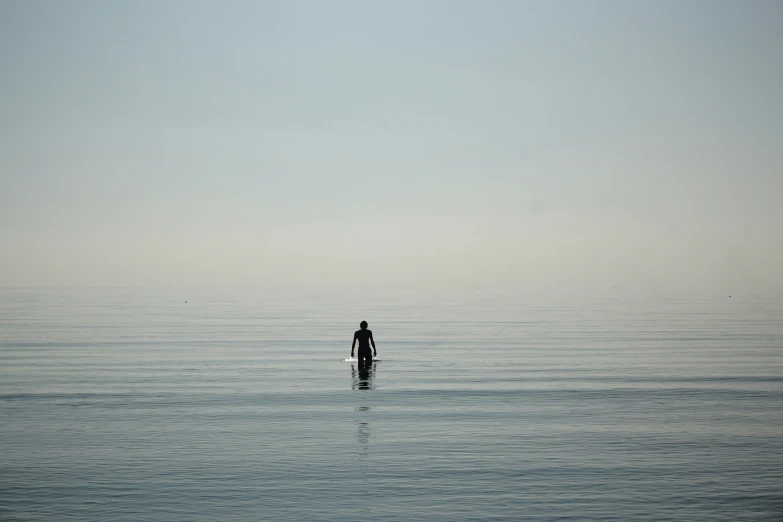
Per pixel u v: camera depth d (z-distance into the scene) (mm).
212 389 29578
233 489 16516
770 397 27453
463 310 99500
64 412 24984
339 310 100188
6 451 19703
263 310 99938
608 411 24875
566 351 43906
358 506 15438
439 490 16422
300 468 18094
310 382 31297
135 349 45938
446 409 25234
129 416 24250
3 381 32000
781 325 65625
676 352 42969
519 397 27594
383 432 21797
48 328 65625
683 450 19672
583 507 15305
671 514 14891
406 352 43625
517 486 16688
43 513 15039
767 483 16797
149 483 16938
